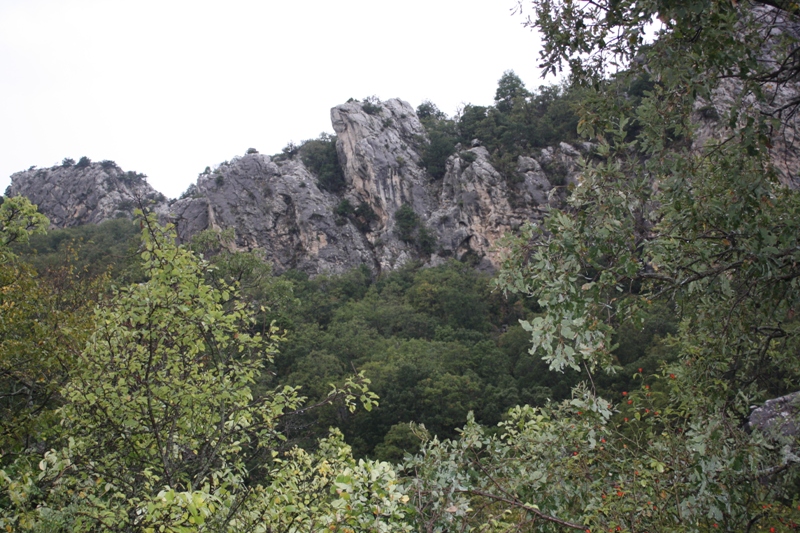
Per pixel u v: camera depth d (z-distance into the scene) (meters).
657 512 4.98
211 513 5.15
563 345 4.97
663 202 5.66
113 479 6.42
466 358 42.59
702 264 5.35
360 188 82.69
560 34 5.63
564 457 5.63
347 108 87.19
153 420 6.38
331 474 5.81
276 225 80.06
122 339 6.66
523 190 73.12
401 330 56.16
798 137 6.68
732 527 5.16
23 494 4.98
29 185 120.25
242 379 6.91
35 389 8.91
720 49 4.72
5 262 10.05
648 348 28.81
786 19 5.37
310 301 62.62
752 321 5.96
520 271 5.14
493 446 6.07
